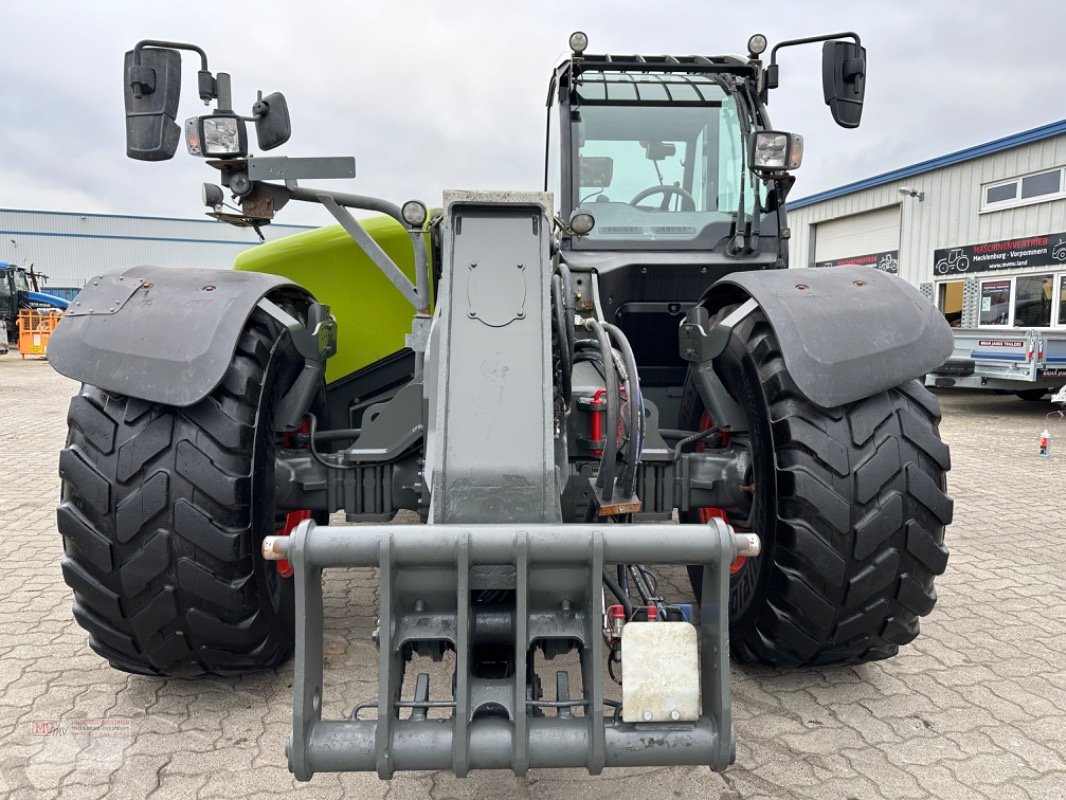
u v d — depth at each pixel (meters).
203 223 46.50
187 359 1.91
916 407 2.12
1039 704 2.33
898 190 15.88
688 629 1.49
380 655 1.45
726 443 2.58
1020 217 13.37
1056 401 9.51
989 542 4.13
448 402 1.69
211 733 2.14
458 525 1.50
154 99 2.00
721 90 3.35
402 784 1.92
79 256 44.84
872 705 2.31
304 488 2.35
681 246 3.26
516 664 1.45
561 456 1.83
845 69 2.70
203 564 1.96
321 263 3.49
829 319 2.01
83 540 1.97
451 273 1.81
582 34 3.26
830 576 1.99
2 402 10.73
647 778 1.95
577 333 2.23
